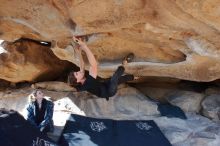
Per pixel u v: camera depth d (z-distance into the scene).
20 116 5.77
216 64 6.24
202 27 5.16
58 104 7.40
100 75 7.00
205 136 6.66
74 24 5.59
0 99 7.68
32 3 5.36
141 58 6.61
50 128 6.42
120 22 5.25
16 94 7.76
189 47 5.74
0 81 8.13
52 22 5.59
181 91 8.04
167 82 8.23
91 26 5.41
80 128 6.54
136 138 6.46
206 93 7.95
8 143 5.27
